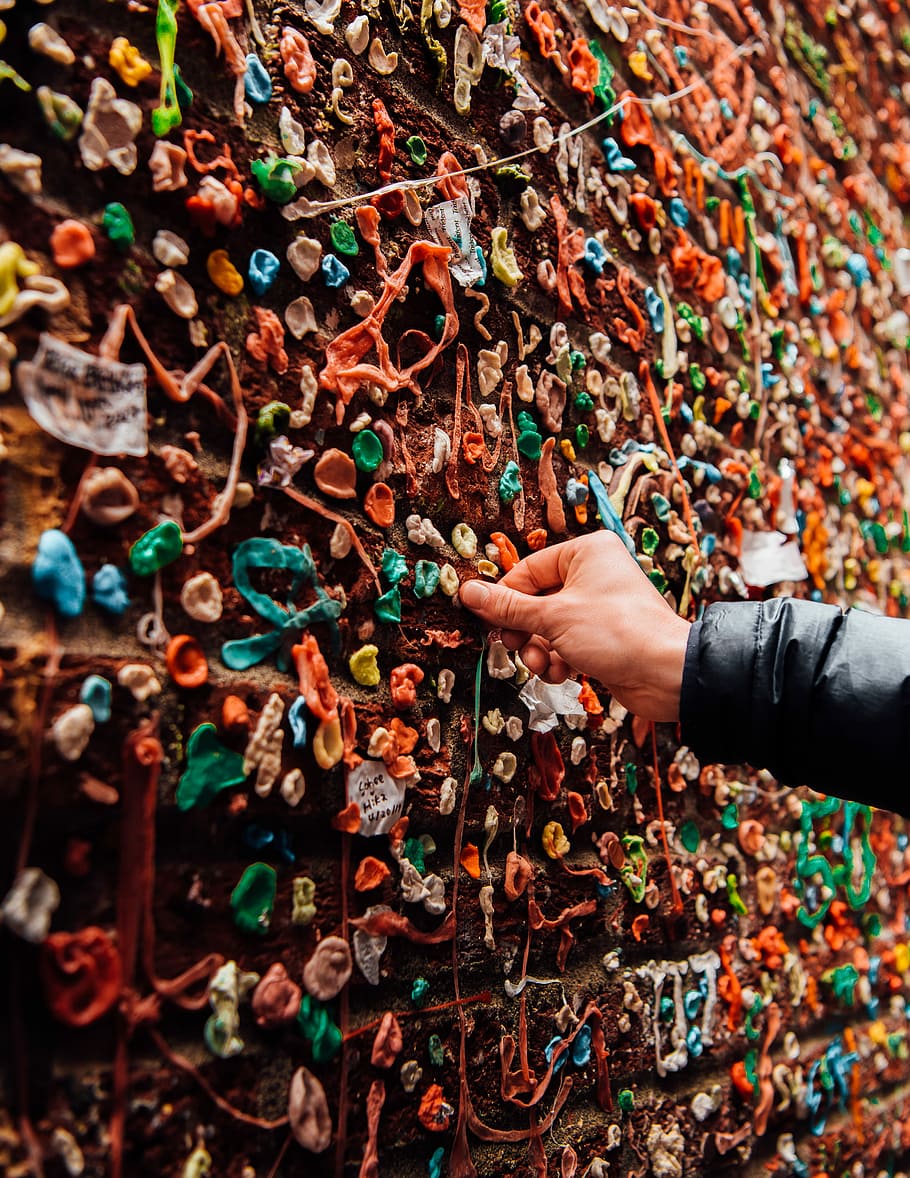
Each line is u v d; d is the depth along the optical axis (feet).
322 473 2.13
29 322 1.59
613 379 3.28
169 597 1.79
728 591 3.79
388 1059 2.09
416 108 2.55
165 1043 1.66
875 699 2.07
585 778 2.96
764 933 3.76
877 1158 4.28
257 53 2.11
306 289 2.17
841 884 4.36
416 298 2.47
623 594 2.36
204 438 1.90
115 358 1.70
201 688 1.82
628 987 2.99
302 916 1.95
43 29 1.65
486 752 2.56
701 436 3.80
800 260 4.87
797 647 2.16
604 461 3.23
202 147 1.94
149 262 1.81
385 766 2.20
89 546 1.65
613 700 3.10
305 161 2.13
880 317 5.74
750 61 4.79
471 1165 2.30
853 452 5.06
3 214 1.58
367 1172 2.01
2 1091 1.41
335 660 2.14
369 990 2.13
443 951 2.34
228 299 1.97
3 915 1.42
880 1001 4.67
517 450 2.81
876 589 5.05
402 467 2.37
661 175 3.71
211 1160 1.70
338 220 2.25
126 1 1.81
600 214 3.34
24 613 1.53
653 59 3.84
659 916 3.21
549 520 2.89
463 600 2.47
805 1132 3.88
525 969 2.59
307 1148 1.87
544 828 2.77
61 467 1.62
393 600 2.28
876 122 6.20
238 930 1.84
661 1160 2.98
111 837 1.62
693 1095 3.22
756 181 4.57
